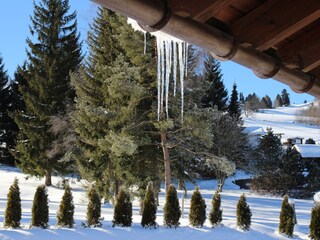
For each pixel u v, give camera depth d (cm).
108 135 1633
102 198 1866
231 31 218
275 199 2327
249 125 5809
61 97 2464
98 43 2030
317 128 6556
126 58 1711
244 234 871
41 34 2512
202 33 194
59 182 2419
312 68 260
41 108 2416
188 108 1555
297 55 248
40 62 2508
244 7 213
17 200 789
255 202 2097
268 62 237
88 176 1828
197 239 823
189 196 2097
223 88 3469
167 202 883
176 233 838
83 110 1797
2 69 3092
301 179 2617
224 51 212
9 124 3034
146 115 1633
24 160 2448
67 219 809
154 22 178
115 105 1723
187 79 1507
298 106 9750
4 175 2641
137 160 1645
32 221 786
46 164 2403
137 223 888
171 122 1494
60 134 2302
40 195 798
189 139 1638
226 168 1588
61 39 2541
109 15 1964
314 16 217
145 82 1587
